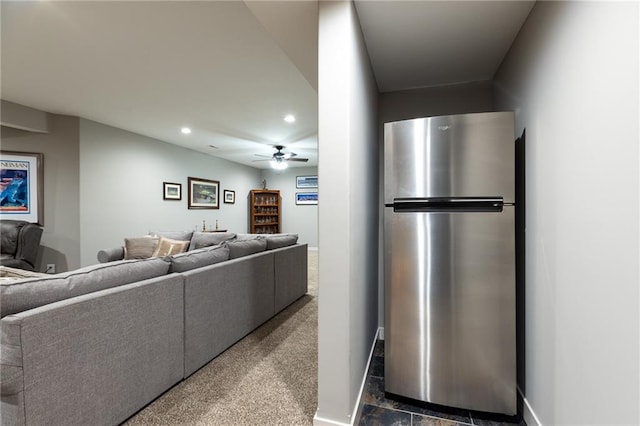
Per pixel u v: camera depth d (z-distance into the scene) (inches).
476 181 65.2
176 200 235.0
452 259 67.1
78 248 170.6
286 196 348.5
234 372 81.1
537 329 59.5
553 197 52.6
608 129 38.2
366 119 77.1
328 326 58.9
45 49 98.7
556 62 51.2
